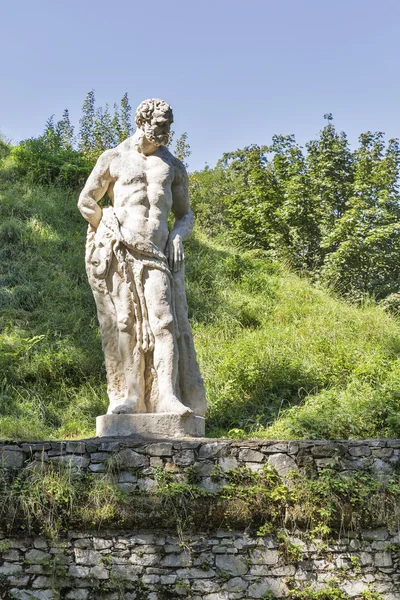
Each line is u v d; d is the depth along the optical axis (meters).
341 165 19.48
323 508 6.27
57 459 6.25
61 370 10.31
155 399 7.02
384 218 17.52
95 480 6.22
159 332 7.02
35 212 14.97
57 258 13.56
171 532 6.22
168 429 6.78
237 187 25.39
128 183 7.29
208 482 6.30
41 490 6.13
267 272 14.94
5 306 11.89
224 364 10.31
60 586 6.08
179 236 7.40
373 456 6.48
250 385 9.96
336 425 8.34
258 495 6.25
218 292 13.40
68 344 10.91
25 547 6.13
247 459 6.38
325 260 16.42
